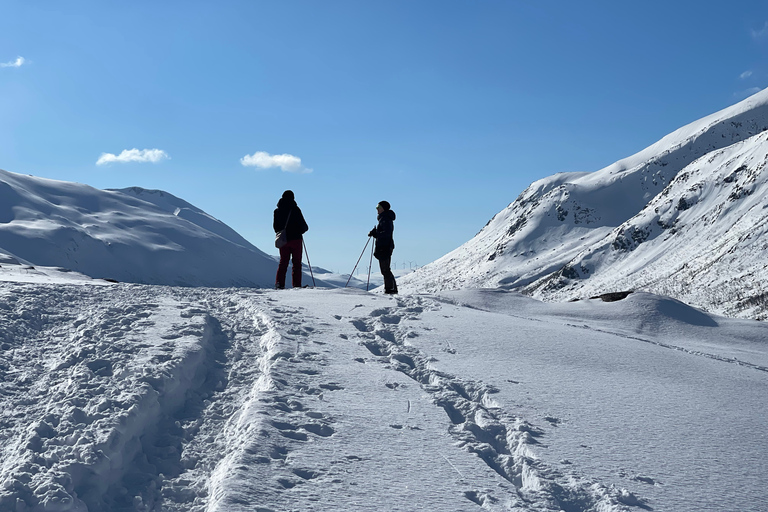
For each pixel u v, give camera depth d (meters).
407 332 8.52
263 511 3.56
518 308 13.58
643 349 9.03
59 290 9.68
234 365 6.84
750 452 5.06
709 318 13.94
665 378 7.43
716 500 4.12
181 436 5.10
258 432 4.63
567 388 6.56
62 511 3.77
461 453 4.66
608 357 8.19
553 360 7.76
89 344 6.74
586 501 4.06
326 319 9.07
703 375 7.75
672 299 14.52
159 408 5.39
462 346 8.09
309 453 4.43
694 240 168.75
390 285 14.46
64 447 4.40
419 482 4.13
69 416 4.85
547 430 5.25
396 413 5.43
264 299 10.49
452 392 6.12
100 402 5.03
